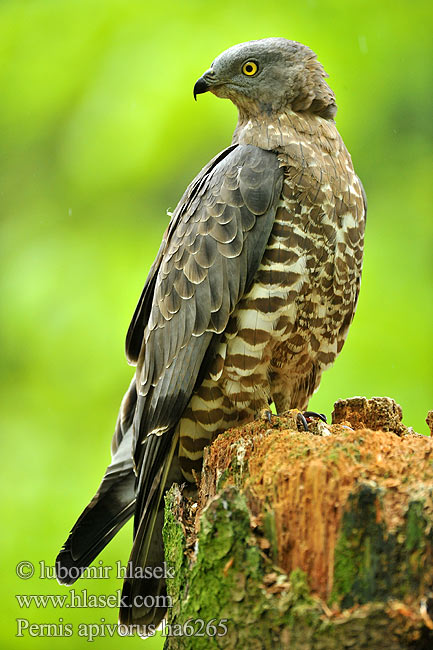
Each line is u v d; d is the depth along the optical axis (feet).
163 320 29.60
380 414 27.86
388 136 47.83
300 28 48.06
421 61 48.39
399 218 46.32
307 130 29.84
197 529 23.32
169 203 48.47
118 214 48.83
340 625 19.57
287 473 21.13
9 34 50.98
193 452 29.68
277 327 28.32
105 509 30.53
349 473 20.62
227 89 31.04
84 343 45.03
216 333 28.40
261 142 29.53
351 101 47.52
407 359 41.86
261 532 20.97
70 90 49.83
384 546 19.80
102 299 45.83
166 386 29.17
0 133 51.47
